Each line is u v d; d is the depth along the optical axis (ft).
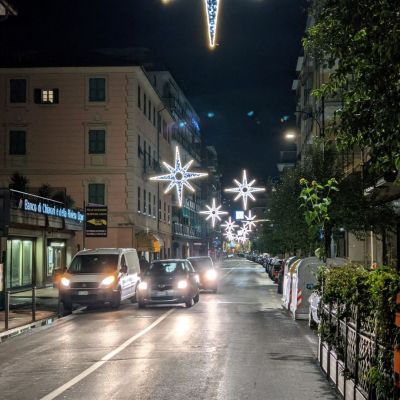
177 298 73.05
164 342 44.91
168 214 205.05
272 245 148.66
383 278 19.71
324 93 21.98
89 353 40.63
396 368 17.47
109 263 77.15
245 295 96.53
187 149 241.76
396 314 17.63
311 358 37.99
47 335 51.19
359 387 23.85
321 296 34.73
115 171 146.20
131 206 146.00
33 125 146.92
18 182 113.91
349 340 26.35
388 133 19.15
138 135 153.48
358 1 19.08
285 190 99.66
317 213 27.32
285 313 66.64
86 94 147.02
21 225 99.45
